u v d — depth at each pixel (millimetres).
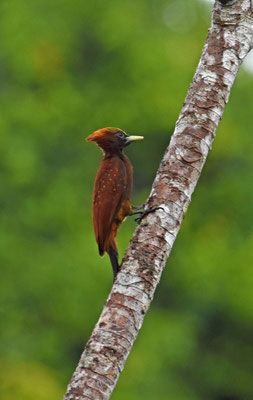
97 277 16438
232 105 19688
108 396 5660
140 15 19938
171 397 16734
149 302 5961
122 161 8102
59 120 18906
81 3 19812
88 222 17797
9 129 18469
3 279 17141
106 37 19531
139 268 5996
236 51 6570
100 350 5750
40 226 17703
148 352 16828
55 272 16672
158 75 19000
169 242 6137
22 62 19547
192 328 17484
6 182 17953
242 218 18406
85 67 20156
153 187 6316
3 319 17000
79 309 16594
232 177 18781
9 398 16062
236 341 18188
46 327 17031
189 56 19734
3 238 17375
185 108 6484
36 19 19703
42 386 16312
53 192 17906
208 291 17312
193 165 6312
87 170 18781
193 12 20391
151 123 19141
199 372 18016
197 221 18859
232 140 18906
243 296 16906
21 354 16734
